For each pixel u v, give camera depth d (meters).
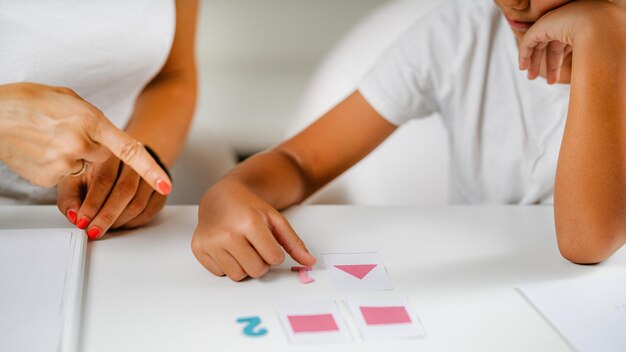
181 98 1.40
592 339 0.83
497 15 1.28
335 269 0.94
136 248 0.98
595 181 0.97
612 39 0.99
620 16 1.01
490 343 0.83
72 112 0.88
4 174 1.22
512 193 1.29
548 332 0.85
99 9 1.21
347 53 1.59
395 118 1.32
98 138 0.89
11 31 1.16
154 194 1.04
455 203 1.38
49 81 1.22
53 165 0.89
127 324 0.83
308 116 1.60
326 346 0.81
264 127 2.39
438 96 1.31
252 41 2.29
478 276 0.94
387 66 1.32
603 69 0.98
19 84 0.90
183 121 1.38
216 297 0.88
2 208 1.07
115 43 1.25
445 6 1.33
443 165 1.50
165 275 0.92
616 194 0.96
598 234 0.96
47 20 1.18
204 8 2.24
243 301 0.88
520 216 1.11
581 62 1.00
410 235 1.04
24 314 0.81
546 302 0.89
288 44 2.31
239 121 2.38
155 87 1.41
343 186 1.54
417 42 1.31
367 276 0.93
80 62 1.23
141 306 0.86
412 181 1.51
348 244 1.00
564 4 1.05
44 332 0.79
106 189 1.01
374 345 0.82
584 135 0.98
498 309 0.88
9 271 0.87
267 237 0.91
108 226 0.98
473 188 1.32
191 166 1.62
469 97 1.29
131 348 0.80
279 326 0.84
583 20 1.01
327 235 1.03
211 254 0.92
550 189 1.25
